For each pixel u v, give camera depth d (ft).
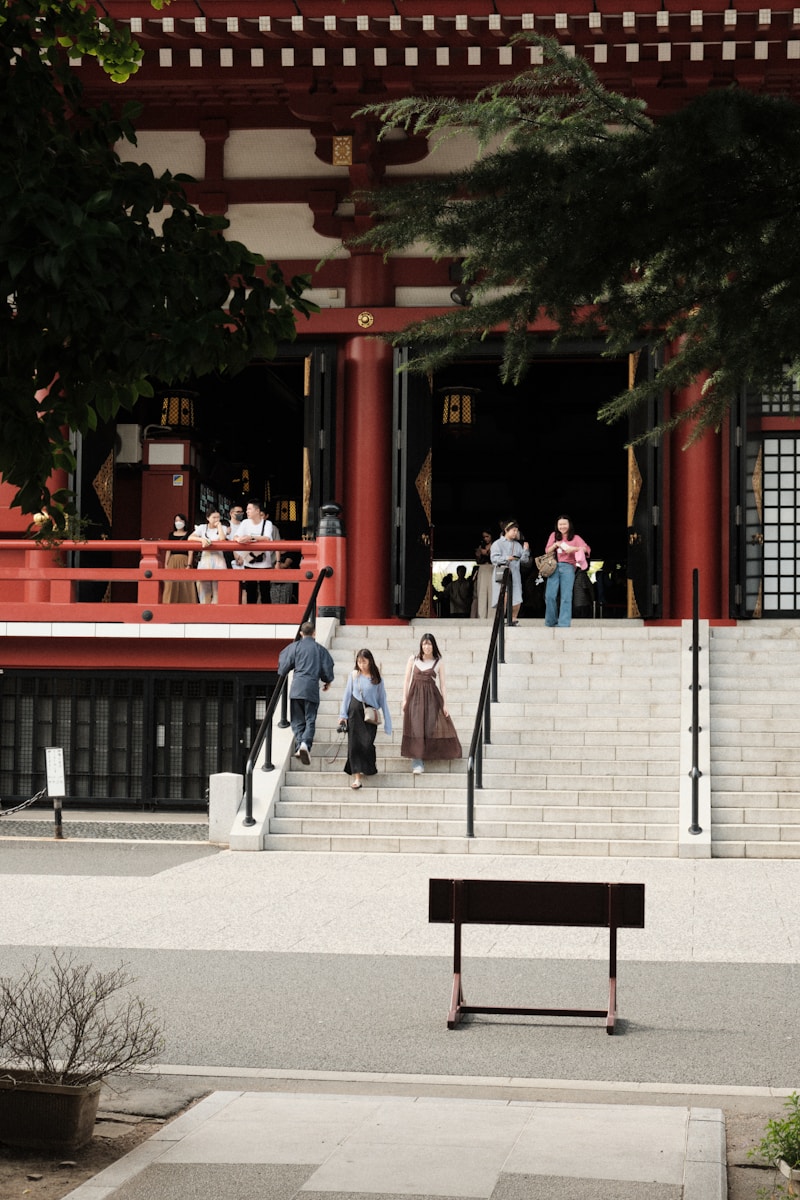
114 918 50.78
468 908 36.83
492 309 27.40
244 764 88.69
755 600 98.48
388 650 88.43
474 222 25.71
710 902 54.19
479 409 151.12
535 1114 28.25
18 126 22.63
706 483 99.14
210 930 48.78
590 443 150.00
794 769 73.20
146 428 119.55
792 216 25.64
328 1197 23.47
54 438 24.95
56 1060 29.81
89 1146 26.89
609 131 26.43
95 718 90.38
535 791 71.82
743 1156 26.30
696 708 69.26
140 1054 28.25
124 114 25.26
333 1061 33.14
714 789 72.02
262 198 102.47
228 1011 37.73
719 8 87.71
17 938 47.06
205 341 22.95
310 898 55.21
